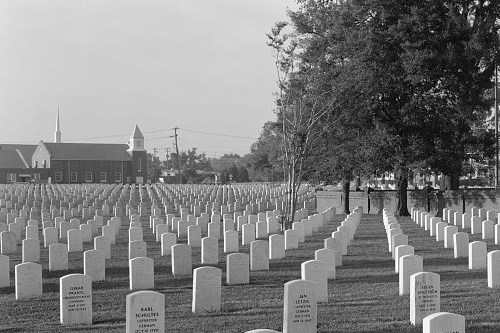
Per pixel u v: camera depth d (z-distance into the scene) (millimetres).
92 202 57938
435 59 40750
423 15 41281
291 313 12656
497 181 48312
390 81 41875
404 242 23875
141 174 138500
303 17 43688
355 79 39406
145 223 40281
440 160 42312
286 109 37875
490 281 17594
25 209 43688
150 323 11812
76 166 134375
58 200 59688
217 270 15156
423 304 13828
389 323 13859
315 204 58125
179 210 49312
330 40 42656
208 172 177500
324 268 16047
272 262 23016
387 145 42312
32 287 16734
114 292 17562
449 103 43344
